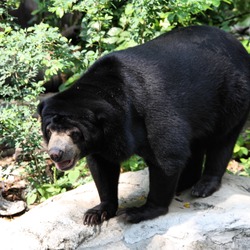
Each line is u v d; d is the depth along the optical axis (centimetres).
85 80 980
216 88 1075
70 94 955
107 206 1046
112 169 1047
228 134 1142
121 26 1498
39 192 1309
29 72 1320
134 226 1008
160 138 983
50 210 1054
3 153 1419
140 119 983
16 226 1030
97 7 1368
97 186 1054
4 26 1378
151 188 1024
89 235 1010
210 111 1081
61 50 1333
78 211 1055
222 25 1647
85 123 934
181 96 1016
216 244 959
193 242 957
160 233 984
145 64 1001
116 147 964
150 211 1023
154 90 982
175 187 1026
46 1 1648
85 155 971
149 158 1005
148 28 1373
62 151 924
